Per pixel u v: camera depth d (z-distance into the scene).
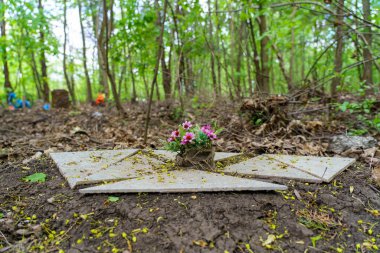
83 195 1.91
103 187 1.93
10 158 2.88
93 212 1.75
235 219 1.64
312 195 1.94
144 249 1.47
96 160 2.60
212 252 1.43
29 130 4.57
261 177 2.20
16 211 1.84
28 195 2.02
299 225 1.64
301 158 2.66
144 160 2.62
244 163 2.53
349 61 6.10
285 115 3.76
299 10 4.23
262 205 1.78
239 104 4.18
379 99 4.00
